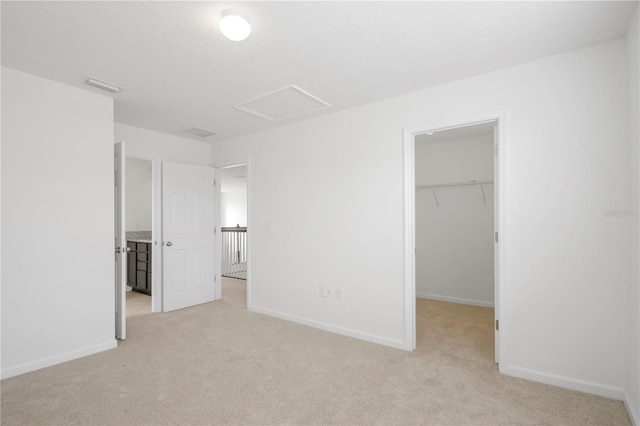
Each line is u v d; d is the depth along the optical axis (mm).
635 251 1820
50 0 1631
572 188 2150
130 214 5691
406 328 2826
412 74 2479
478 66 2357
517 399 2031
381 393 2113
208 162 4668
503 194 2361
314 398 2057
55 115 2592
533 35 1968
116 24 1845
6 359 2338
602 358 2062
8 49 2113
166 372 2404
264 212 3949
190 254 4324
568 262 2160
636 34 1727
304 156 3562
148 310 4129
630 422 1800
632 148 1874
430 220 4781
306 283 3529
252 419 1844
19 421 1815
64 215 2633
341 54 2184
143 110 3250
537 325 2256
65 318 2619
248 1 1644
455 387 2184
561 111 2186
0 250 2328
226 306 4305
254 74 2473
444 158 4645
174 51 2139
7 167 2365
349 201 3201
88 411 1912
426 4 1677
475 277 4426
